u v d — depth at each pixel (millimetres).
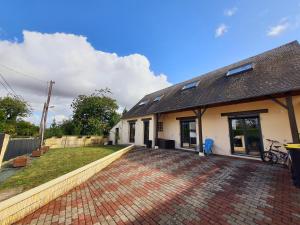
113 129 21828
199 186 5207
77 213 4078
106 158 8695
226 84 10250
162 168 7492
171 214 3750
